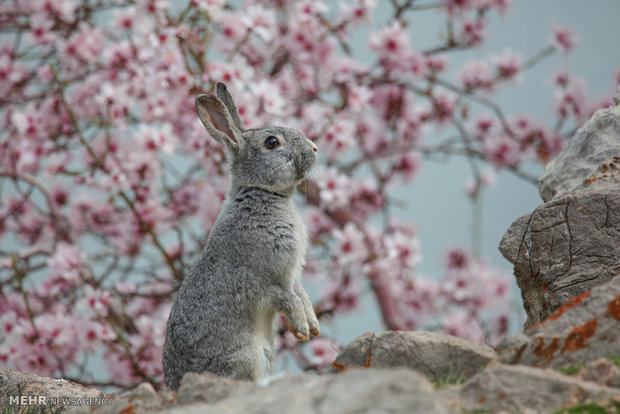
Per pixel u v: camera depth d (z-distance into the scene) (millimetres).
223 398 6090
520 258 8664
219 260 8734
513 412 5805
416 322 16859
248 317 8594
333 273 16109
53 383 9383
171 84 13625
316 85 16562
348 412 5016
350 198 16750
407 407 4945
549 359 6559
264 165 9234
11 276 15312
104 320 14250
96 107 15461
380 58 16062
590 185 8797
